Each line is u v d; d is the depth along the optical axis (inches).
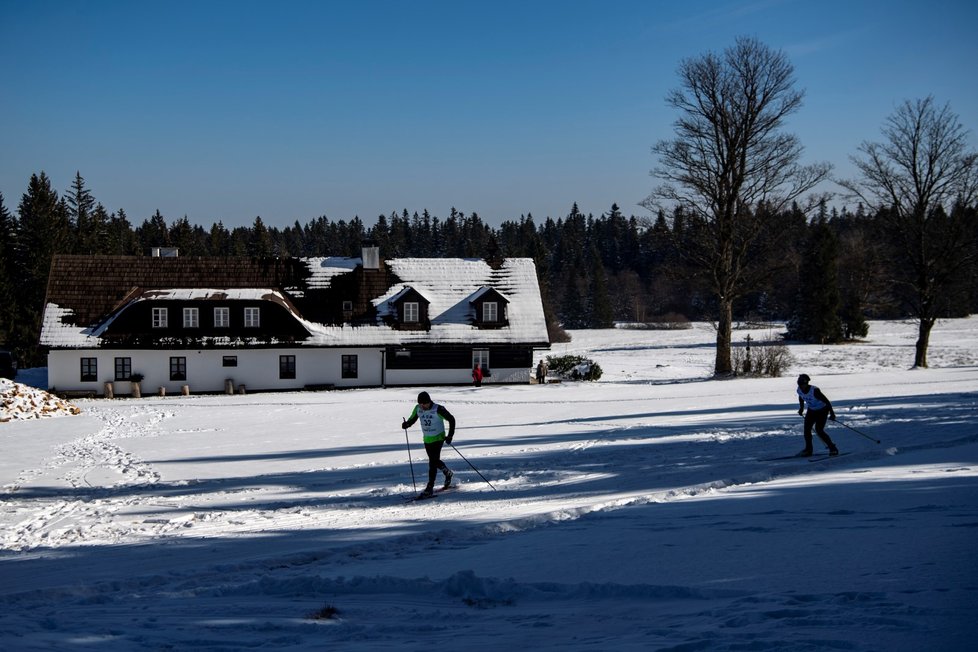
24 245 3122.5
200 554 409.4
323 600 305.1
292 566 373.1
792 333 3390.7
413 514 498.6
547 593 295.1
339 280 1989.4
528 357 1919.3
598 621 253.3
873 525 358.3
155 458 847.1
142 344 1765.5
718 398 1328.7
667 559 323.9
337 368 1859.0
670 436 844.6
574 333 3971.5
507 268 2081.7
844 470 578.2
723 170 1793.8
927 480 482.9
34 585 351.9
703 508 443.2
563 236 7017.7
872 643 199.2
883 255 2123.5
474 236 7386.8
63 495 637.9
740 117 1774.1
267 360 1825.8
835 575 275.1
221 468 765.9
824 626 218.1
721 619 236.5
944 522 353.1
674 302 5398.6
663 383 1797.5
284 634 257.8
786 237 1811.0
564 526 421.7
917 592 244.7
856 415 943.7
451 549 388.5
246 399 1606.8
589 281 5511.8
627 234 6860.2
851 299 3275.1
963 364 2265.0
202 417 1277.1
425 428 579.2
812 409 660.7
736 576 288.2
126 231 4904.0
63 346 1744.6
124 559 405.4
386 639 247.1
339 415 1266.0
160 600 314.7
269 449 899.4
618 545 356.8
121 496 626.2
